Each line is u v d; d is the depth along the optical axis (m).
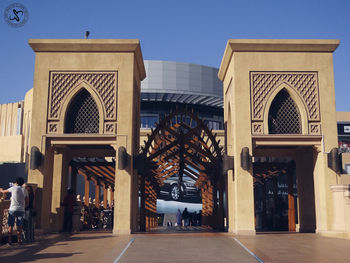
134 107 15.30
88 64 14.49
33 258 7.60
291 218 17.52
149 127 45.84
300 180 16.27
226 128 17.06
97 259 7.44
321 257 7.88
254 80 14.36
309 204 15.86
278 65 14.44
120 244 9.72
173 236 12.06
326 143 14.05
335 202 13.09
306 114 14.21
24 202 9.99
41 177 13.86
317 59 14.54
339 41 14.40
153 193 24.91
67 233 14.07
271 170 18.53
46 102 14.35
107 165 17.03
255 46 14.36
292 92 14.31
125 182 13.69
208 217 22.88
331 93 14.40
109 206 23.66
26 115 44.88
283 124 14.61
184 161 19.22
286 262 7.29
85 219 18.48
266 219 21.72
